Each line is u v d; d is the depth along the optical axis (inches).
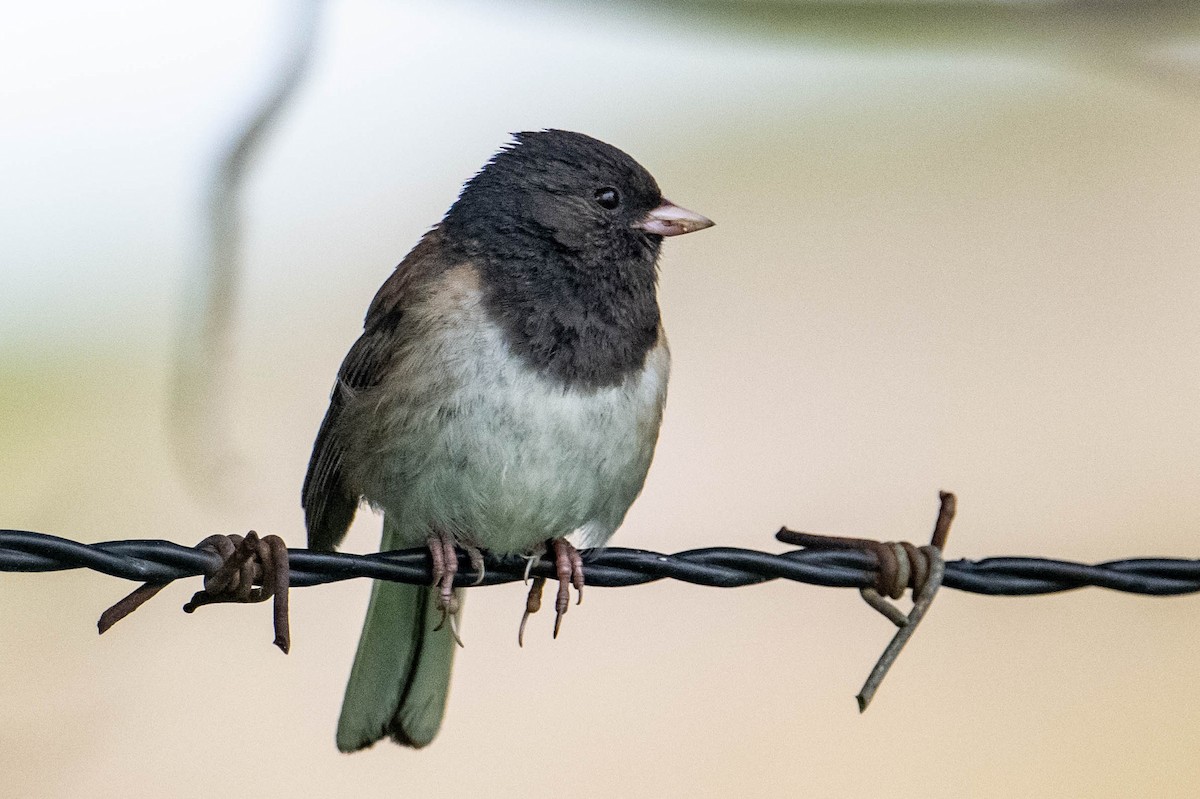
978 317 601.9
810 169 624.1
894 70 626.8
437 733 351.6
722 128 628.4
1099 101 625.0
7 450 521.0
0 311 556.1
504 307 339.9
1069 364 589.0
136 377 549.0
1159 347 603.8
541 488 335.9
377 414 339.3
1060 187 616.7
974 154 633.6
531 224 350.0
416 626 351.3
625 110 626.5
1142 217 625.6
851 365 584.1
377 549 494.6
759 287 598.5
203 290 365.4
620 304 350.9
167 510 501.0
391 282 356.5
